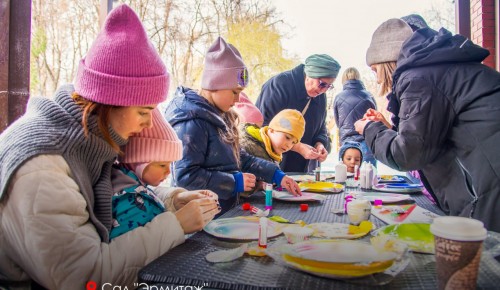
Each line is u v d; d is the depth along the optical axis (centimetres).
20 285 111
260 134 263
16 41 302
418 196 217
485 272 90
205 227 136
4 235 104
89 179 115
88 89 116
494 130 159
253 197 209
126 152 140
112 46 115
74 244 101
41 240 98
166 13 603
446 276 79
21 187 100
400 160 173
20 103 304
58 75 561
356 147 335
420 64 173
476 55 169
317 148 336
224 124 208
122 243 112
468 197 167
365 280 89
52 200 100
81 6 553
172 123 195
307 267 92
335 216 161
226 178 193
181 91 206
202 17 611
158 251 115
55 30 553
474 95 163
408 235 121
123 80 115
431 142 168
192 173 189
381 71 215
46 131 110
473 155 165
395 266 94
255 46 626
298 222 145
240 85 210
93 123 117
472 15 474
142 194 133
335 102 398
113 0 349
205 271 96
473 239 77
